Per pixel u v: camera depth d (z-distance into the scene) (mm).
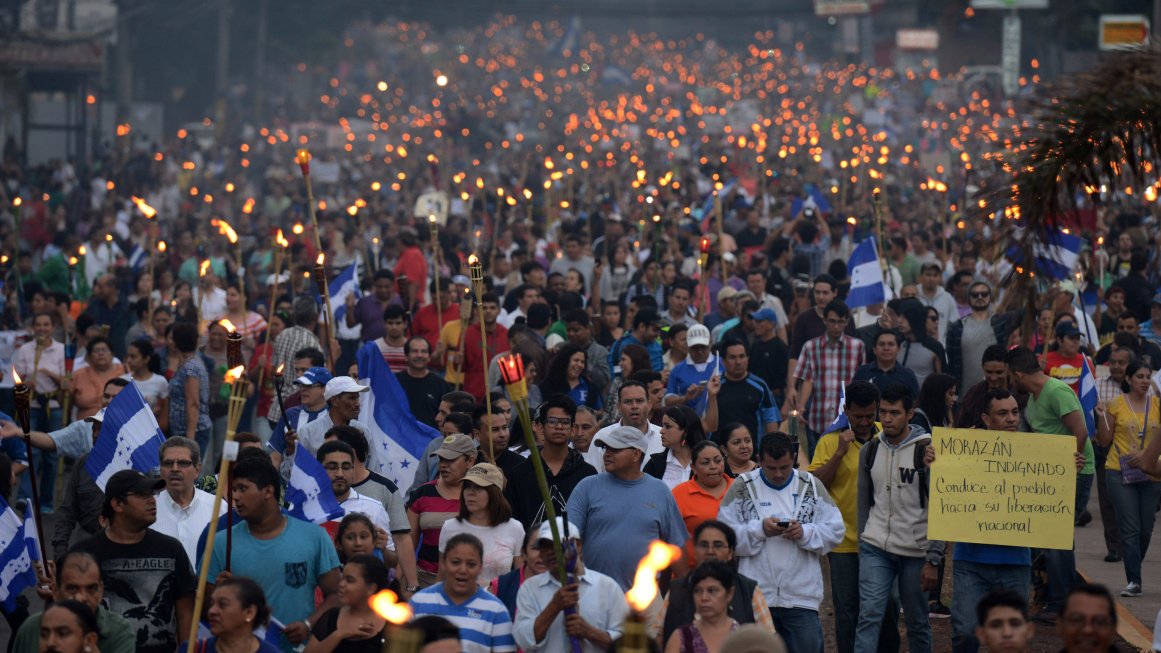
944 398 39281
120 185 136125
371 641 27531
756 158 124750
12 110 142625
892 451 33875
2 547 32062
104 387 47562
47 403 54781
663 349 52656
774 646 20141
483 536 31688
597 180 130000
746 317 54625
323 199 124312
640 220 93375
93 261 83125
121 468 34531
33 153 147625
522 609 27766
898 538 33750
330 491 32219
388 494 34312
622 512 31422
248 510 28688
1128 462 41469
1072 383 49781
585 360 46250
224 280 75000
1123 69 27641
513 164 157000
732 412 44844
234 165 163250
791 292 68500
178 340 49469
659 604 28797
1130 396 42469
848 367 49906
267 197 123875
